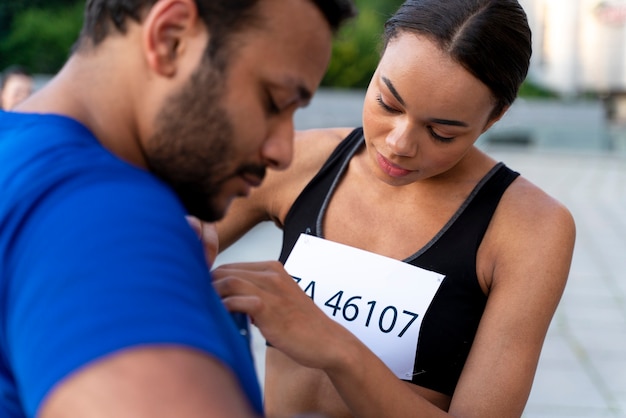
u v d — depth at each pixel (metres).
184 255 0.73
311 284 1.57
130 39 0.87
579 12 14.75
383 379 1.24
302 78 0.87
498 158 11.02
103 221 0.71
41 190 0.75
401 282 1.50
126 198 0.74
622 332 4.59
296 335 1.16
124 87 0.87
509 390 1.38
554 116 15.25
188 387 0.64
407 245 1.52
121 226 0.71
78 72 0.90
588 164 10.72
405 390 1.28
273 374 1.60
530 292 1.41
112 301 0.66
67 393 0.63
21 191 0.75
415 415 1.28
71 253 0.69
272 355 1.62
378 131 1.41
